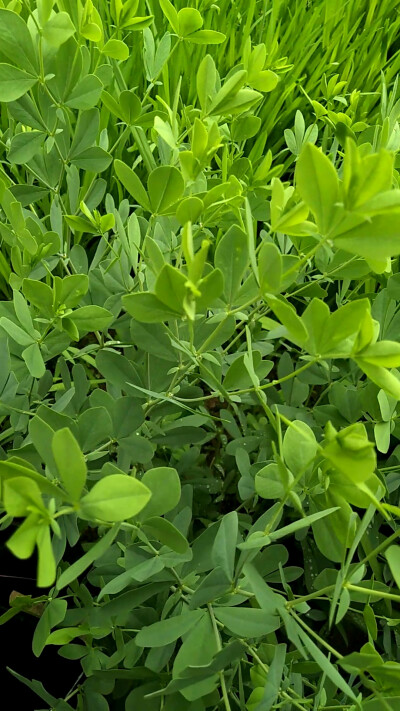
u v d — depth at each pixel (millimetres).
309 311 325
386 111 614
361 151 487
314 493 405
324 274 540
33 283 426
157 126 466
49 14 439
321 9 944
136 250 483
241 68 598
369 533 559
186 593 435
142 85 822
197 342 453
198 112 554
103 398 440
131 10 607
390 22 1038
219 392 404
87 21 511
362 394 492
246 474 520
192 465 579
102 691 473
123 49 550
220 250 388
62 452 258
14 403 474
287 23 961
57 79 474
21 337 436
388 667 306
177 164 538
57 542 420
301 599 357
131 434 438
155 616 464
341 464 293
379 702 350
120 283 517
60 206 556
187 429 490
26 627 638
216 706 438
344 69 892
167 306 313
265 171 599
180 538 349
